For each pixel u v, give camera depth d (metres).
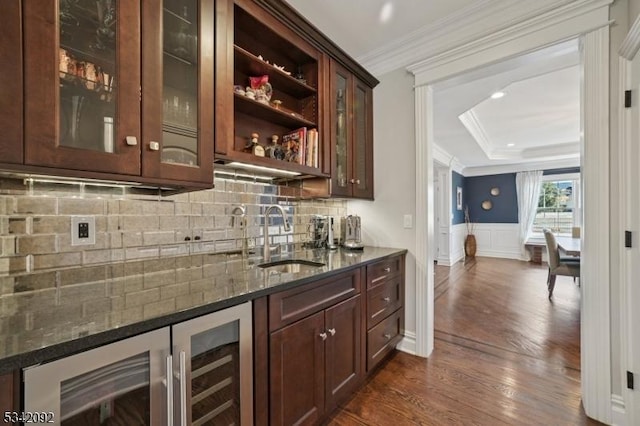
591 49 1.56
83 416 0.72
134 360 0.81
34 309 0.88
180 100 1.24
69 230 1.17
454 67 2.07
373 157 2.54
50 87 0.87
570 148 5.55
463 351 2.33
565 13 1.64
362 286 1.81
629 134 1.44
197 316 0.94
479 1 1.82
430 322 2.30
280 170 1.74
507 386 1.85
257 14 1.54
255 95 1.66
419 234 2.28
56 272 1.13
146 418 0.83
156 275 1.36
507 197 7.15
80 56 0.97
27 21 0.83
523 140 5.26
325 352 1.47
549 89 3.12
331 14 1.92
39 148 0.85
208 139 1.29
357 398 1.75
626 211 1.45
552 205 6.81
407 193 2.35
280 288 1.21
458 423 1.53
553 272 3.73
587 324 1.57
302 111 2.06
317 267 1.65
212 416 1.00
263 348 1.15
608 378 1.50
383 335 2.03
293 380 1.29
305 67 2.02
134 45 1.05
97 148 0.98
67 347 0.67
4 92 0.80
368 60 2.47
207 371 0.99
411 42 2.23
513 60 1.87
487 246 7.40
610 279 1.50
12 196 1.05
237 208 1.79
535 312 3.23
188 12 1.27
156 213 1.43
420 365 2.12
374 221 2.55
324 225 2.46
